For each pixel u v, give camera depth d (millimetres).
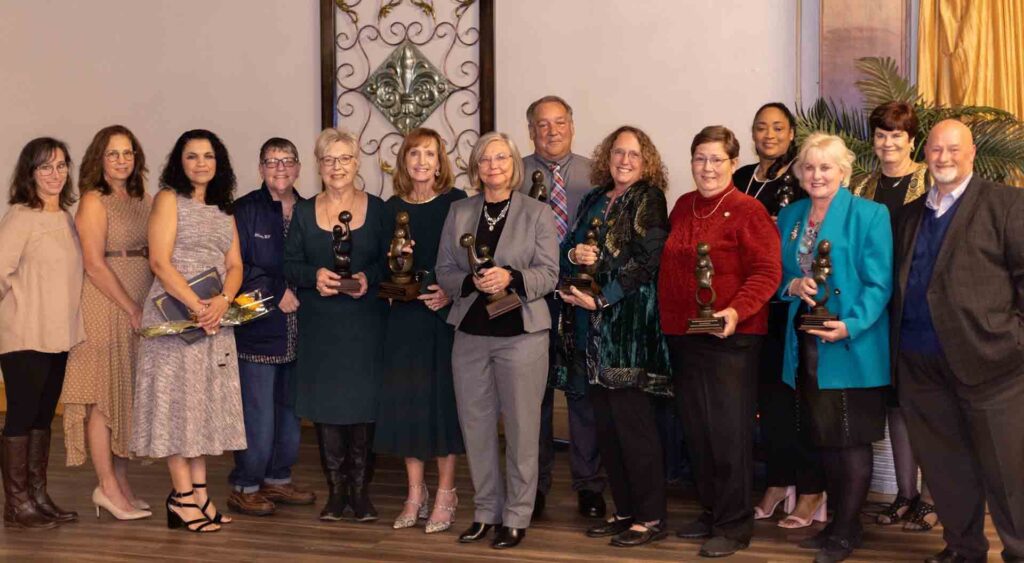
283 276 4770
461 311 4219
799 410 4430
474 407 4273
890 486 5004
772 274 3949
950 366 3678
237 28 7117
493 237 4227
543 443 4707
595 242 4164
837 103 6031
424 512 4660
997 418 3662
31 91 7465
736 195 4082
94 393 4613
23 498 4594
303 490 5039
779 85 6234
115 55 7309
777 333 4551
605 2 6512
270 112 7094
